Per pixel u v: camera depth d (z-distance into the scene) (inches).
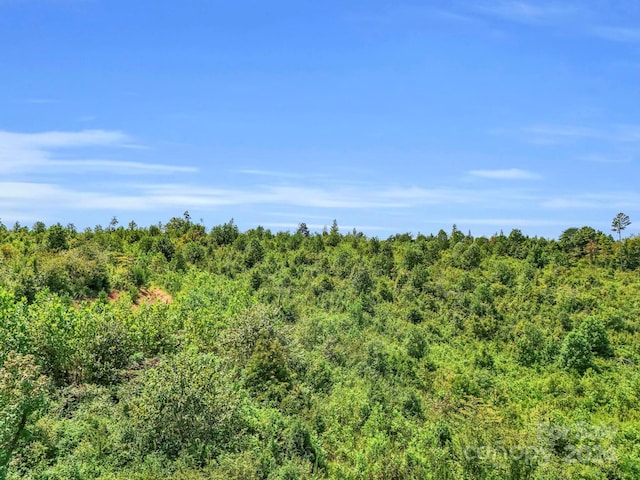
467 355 1596.9
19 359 600.4
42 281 1310.3
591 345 1601.9
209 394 814.5
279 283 1891.0
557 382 1441.9
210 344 1169.4
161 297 1585.9
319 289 1876.2
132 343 1028.5
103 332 967.6
